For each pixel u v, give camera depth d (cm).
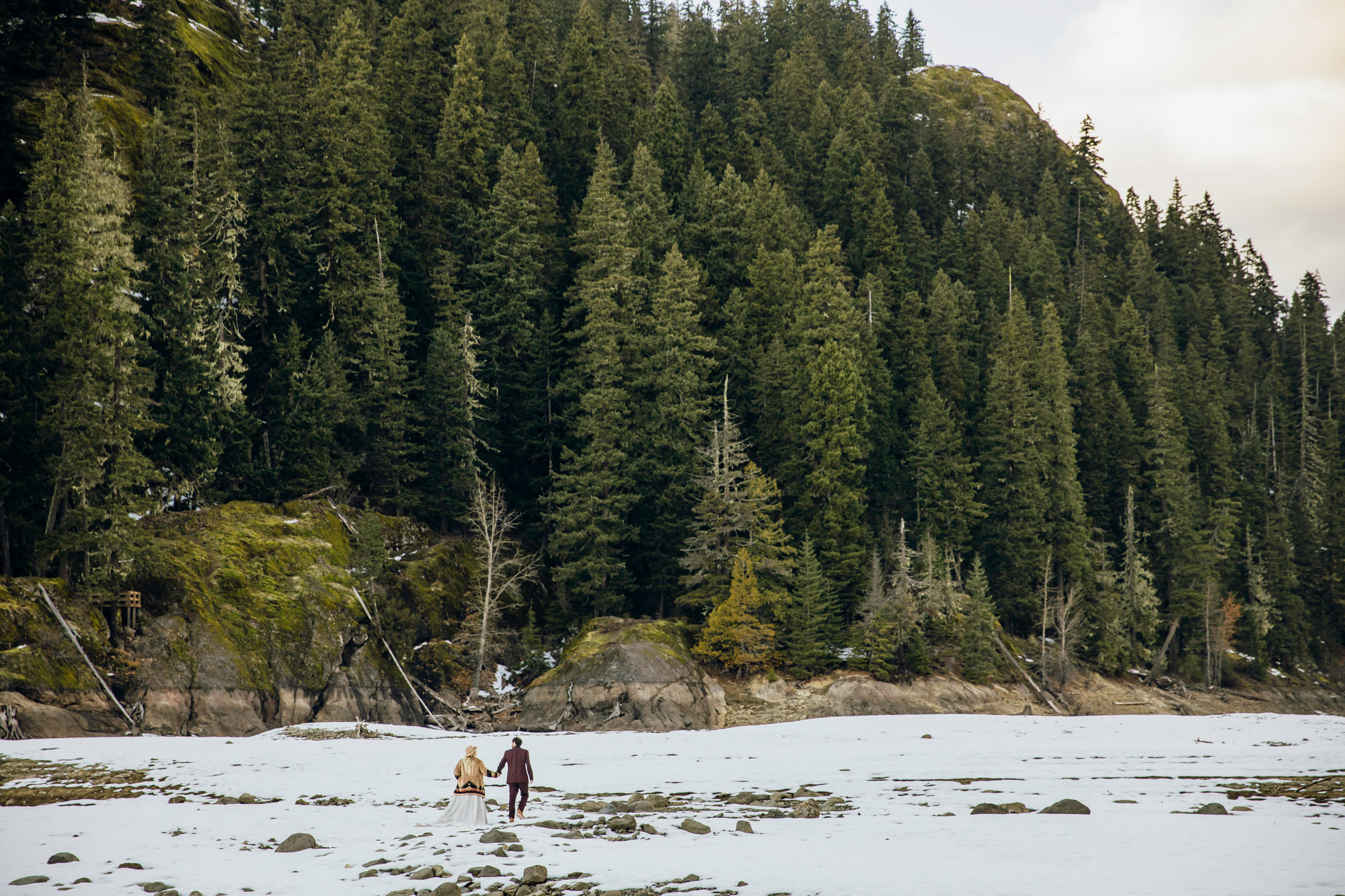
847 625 6303
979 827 1830
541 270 7275
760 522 6034
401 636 5275
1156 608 7512
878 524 7050
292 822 2014
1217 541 8156
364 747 3666
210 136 5684
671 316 6488
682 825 1852
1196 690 7400
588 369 6384
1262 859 1448
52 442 4416
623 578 6109
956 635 6203
